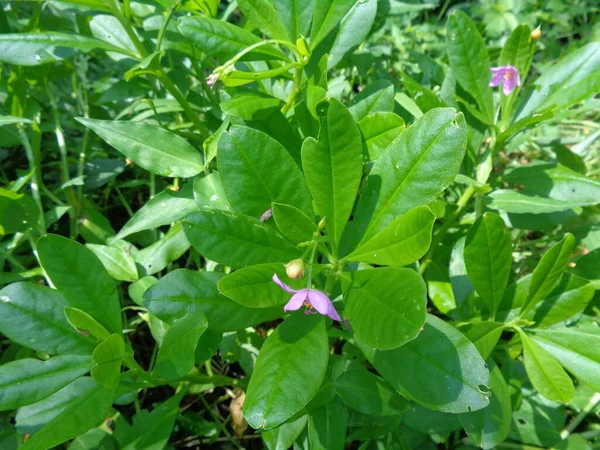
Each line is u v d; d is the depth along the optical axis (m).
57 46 0.20
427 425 0.19
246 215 0.15
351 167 0.15
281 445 0.17
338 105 0.15
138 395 0.25
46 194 0.27
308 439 0.18
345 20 0.21
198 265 0.25
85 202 0.27
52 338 0.16
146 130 0.20
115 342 0.15
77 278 0.16
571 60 0.22
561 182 0.22
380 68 0.33
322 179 0.15
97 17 0.25
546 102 0.23
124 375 0.17
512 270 0.29
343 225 0.16
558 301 0.18
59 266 0.16
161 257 0.22
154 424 0.18
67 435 0.14
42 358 0.22
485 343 0.17
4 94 0.29
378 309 0.14
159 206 0.21
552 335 0.17
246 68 0.23
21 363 0.16
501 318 0.19
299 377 0.13
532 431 0.21
